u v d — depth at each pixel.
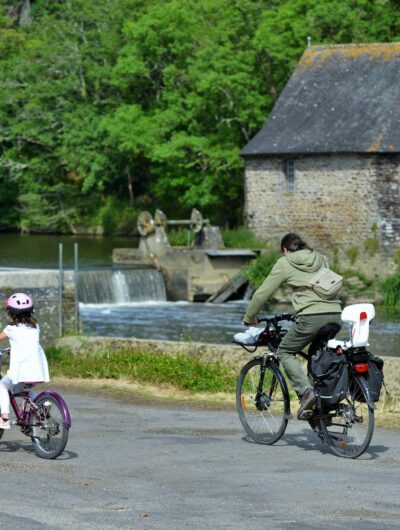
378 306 130.38
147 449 34.28
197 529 24.06
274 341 34.69
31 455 33.41
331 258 146.25
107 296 132.50
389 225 142.00
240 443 35.38
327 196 146.12
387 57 152.38
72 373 51.84
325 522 24.72
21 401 42.16
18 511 25.73
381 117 145.25
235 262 140.75
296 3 178.25
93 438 36.53
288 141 148.00
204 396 46.66
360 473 30.20
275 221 150.62
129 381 50.34
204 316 122.00
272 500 26.89
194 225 145.00
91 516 25.27
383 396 43.22
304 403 32.88
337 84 152.25
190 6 197.62
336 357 32.16
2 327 54.00
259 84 180.00
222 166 180.88
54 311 56.28
